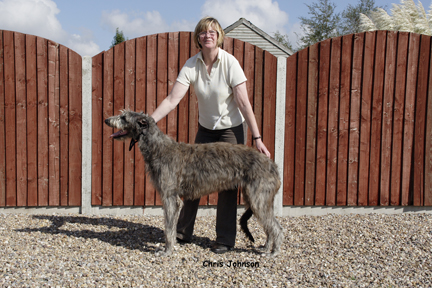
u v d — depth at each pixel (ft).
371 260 13.15
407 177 19.03
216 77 13.37
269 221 13.24
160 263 12.63
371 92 18.53
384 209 19.31
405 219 18.13
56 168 18.31
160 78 18.15
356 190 19.02
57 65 17.79
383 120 18.66
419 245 14.49
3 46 17.49
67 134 18.19
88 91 17.99
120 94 18.10
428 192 19.13
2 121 17.84
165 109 13.87
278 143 18.61
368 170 18.93
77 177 18.47
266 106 18.42
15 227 16.25
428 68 18.51
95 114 18.19
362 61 18.33
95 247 14.08
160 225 17.21
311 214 19.21
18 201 18.29
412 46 18.37
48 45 17.65
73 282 10.78
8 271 11.35
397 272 12.09
